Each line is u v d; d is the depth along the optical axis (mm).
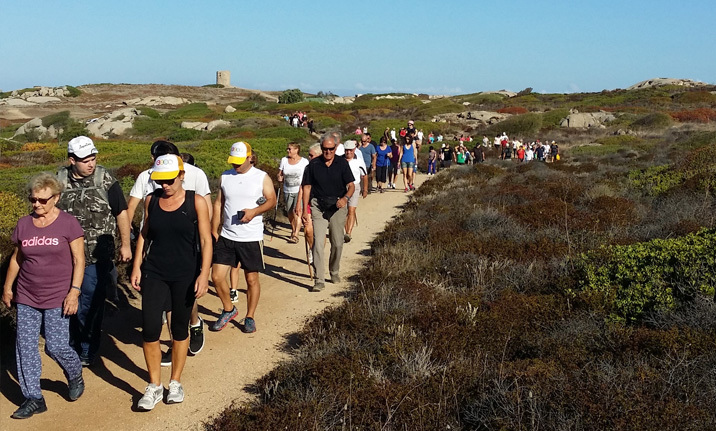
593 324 6113
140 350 6578
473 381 5035
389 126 53312
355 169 10977
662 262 6852
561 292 7211
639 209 12703
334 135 8508
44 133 54875
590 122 58281
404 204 16641
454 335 6023
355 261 10336
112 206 5887
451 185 18125
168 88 114188
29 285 5074
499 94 100188
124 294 8211
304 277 9453
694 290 6324
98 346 6066
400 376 5352
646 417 4102
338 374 5273
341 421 4605
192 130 49094
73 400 5375
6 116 74500
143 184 6430
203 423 4957
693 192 13867
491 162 28031
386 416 4695
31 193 4969
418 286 7703
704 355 5035
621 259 7148
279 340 6824
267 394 5227
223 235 7023
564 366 5145
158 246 5184
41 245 5016
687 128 49344
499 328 6148
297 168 11383
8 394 5496
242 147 6906
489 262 8656
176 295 5223
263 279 9391
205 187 6789
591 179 18047
